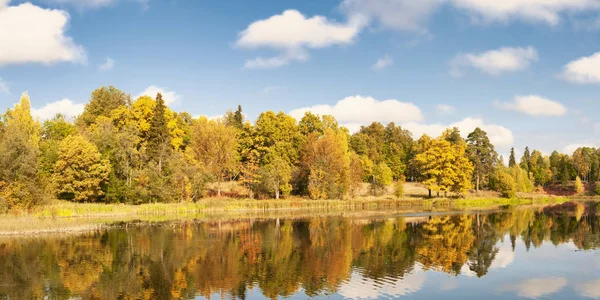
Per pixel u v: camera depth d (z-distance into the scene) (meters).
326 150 88.25
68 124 91.69
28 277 28.86
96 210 63.16
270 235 46.12
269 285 26.56
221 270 30.42
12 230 46.91
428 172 96.19
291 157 97.00
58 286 26.77
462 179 95.81
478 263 32.84
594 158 169.75
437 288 26.02
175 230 49.75
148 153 80.88
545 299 24.11
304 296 24.31
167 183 75.38
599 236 46.59
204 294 24.88
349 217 64.94
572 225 56.25
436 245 40.31
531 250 38.31
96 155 68.62
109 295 24.91
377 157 131.00
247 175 85.12
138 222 56.69
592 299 24.14
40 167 63.56
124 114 93.12
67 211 60.28
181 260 33.69
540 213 73.31
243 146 100.19
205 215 67.00
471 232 49.12
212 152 83.44
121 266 31.81
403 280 27.80
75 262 33.12
